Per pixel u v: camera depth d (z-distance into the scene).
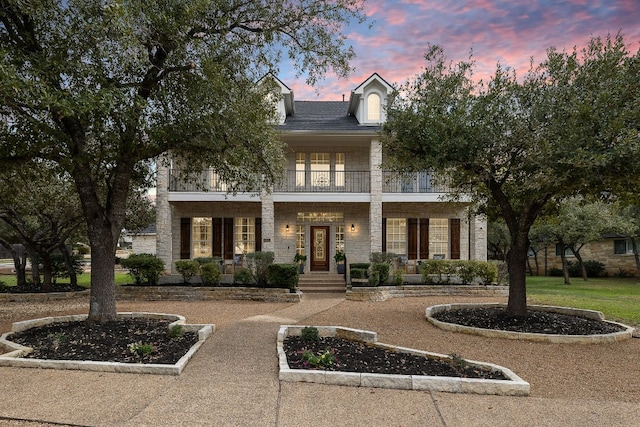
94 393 4.67
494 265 14.47
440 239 18.28
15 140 7.23
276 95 10.04
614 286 19.31
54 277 16.73
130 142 7.60
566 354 6.78
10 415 4.07
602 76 7.20
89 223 8.16
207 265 13.81
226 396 4.61
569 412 4.35
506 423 4.04
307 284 15.21
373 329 8.50
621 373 5.86
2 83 5.07
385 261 15.30
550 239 21.69
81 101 6.07
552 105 7.68
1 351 6.56
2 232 16.48
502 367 5.51
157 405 4.33
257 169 9.73
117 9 5.62
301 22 8.77
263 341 7.12
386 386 4.98
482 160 8.24
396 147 9.32
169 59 7.55
